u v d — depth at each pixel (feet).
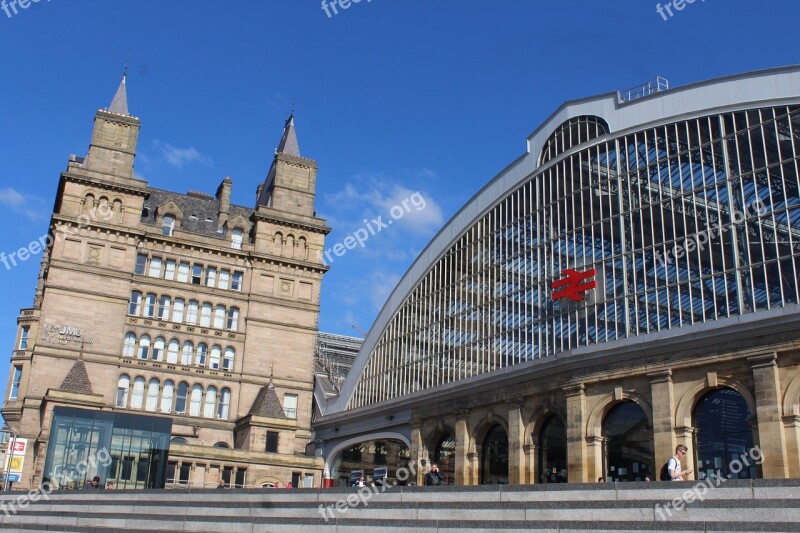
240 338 247.29
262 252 255.70
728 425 134.82
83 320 226.38
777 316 128.06
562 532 76.64
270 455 220.64
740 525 67.87
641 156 169.27
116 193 238.48
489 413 181.88
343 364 364.58
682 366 140.67
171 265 245.24
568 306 175.63
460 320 210.79
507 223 201.26
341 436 248.73
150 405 231.50
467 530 82.33
